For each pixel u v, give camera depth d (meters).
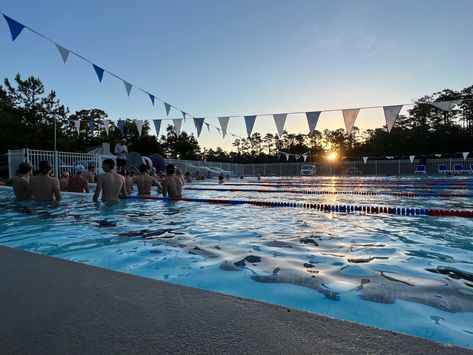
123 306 1.53
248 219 5.09
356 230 4.17
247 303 1.56
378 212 5.94
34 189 6.55
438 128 39.22
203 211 5.96
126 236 3.81
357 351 1.13
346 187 14.17
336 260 2.78
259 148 61.19
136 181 7.78
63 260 2.31
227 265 2.65
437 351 1.12
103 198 6.73
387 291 2.05
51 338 1.25
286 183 18.00
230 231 4.11
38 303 1.56
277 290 2.09
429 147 38.88
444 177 22.38
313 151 53.31
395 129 41.69
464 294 2.01
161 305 1.53
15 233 3.96
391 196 9.64
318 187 14.38
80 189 8.34
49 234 3.91
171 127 42.91
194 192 11.89
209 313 1.45
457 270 2.50
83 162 14.66
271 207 6.67
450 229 4.23
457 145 37.66
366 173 32.59
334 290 2.07
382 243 3.43
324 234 3.92
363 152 46.44
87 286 1.78
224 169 31.75
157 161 21.02
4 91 26.98
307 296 1.98
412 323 1.62
